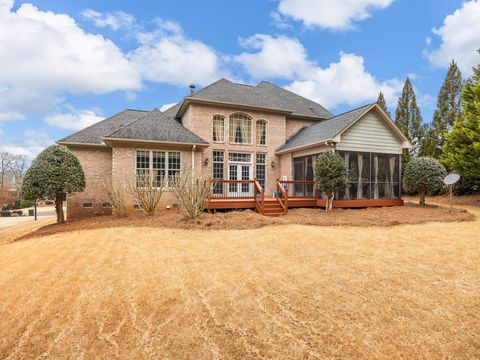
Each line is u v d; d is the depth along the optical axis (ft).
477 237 23.66
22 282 14.87
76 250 21.07
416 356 8.61
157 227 28.60
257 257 18.30
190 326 10.34
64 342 9.60
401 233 25.36
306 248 20.27
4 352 9.19
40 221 56.08
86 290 13.64
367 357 8.55
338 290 13.12
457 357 8.59
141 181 36.04
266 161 56.24
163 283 14.24
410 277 14.66
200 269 16.21
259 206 37.88
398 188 47.19
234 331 9.99
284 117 58.18
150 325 10.47
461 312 11.12
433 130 77.56
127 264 17.43
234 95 56.13
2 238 33.27
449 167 58.08
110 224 31.01
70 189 34.65
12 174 153.28
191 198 31.19
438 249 19.93
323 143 42.47
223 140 53.21
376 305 11.69
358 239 22.95
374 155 45.42
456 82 76.69
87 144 45.06
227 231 26.58
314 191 44.52
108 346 9.33
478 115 50.90
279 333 9.82
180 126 47.52
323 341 9.34
